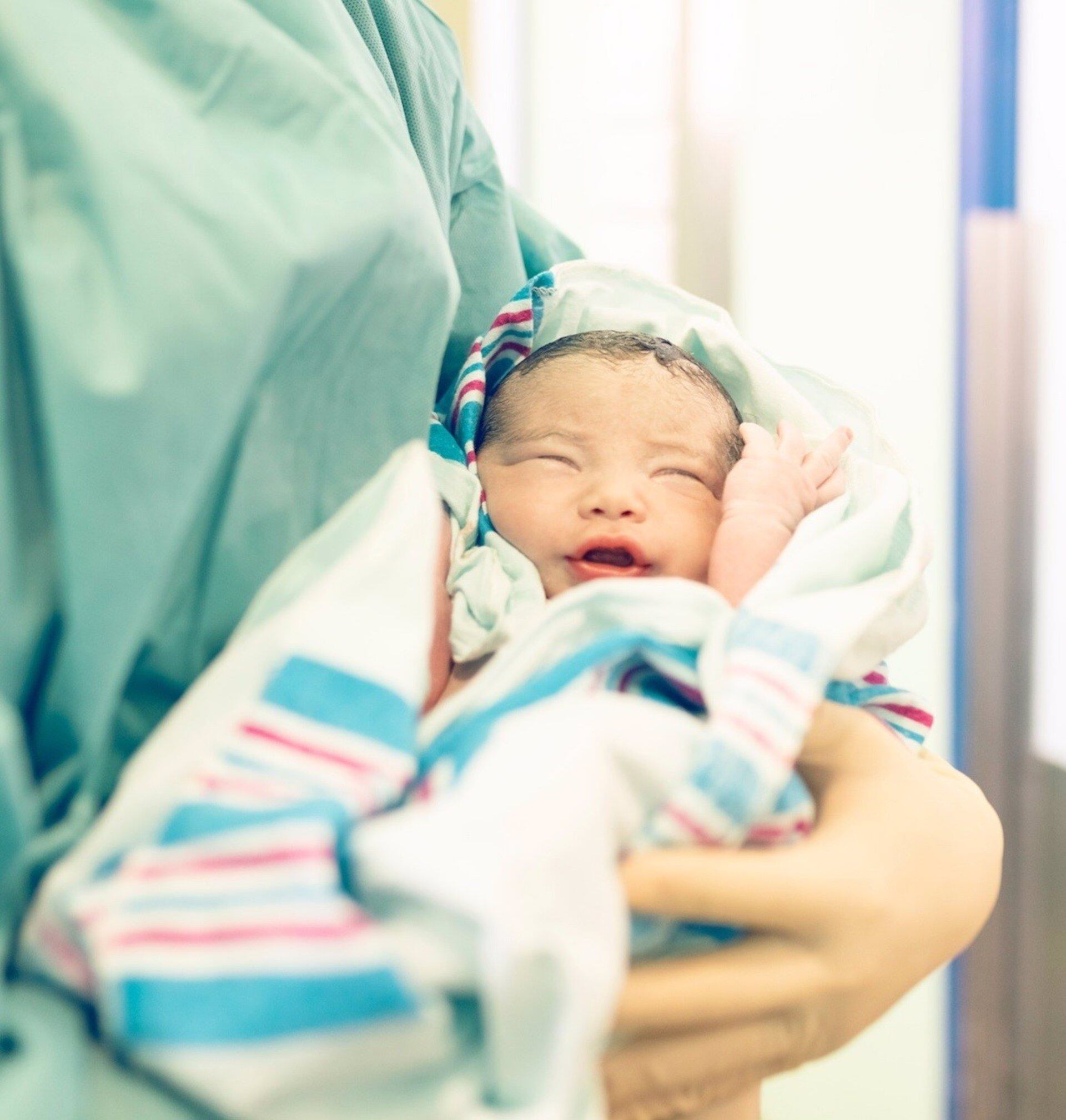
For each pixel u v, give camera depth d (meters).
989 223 1.29
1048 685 1.28
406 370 0.47
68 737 0.36
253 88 0.42
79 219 0.36
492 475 0.62
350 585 0.39
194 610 0.40
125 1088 0.30
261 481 0.41
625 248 1.47
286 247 0.38
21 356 0.35
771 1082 1.32
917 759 0.54
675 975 0.39
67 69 0.37
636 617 0.47
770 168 1.40
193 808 0.34
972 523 1.30
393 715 0.37
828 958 0.41
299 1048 0.28
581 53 1.46
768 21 1.38
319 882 0.31
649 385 0.62
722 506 0.60
